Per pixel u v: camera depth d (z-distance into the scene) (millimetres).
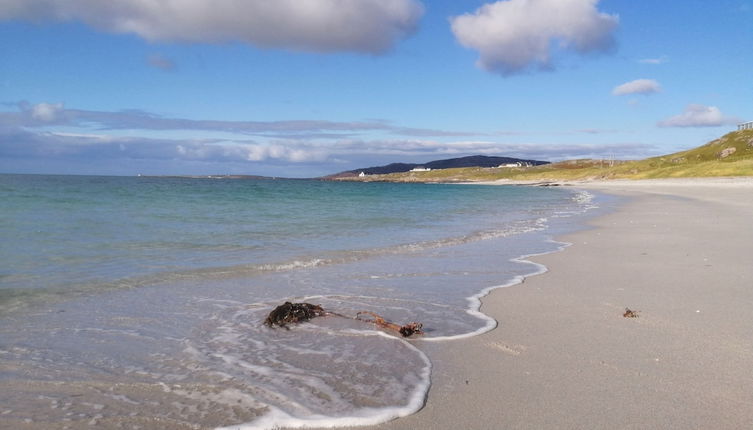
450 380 4629
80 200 29312
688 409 3996
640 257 11641
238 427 3729
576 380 4594
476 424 3781
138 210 23797
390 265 10836
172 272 9539
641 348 5438
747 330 6012
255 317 6746
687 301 7441
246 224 18781
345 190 77312
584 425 3752
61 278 8766
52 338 5727
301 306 6684
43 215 19547
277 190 66375
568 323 6453
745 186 61000
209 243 13453
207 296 7867
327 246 13625
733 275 9297
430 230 18312
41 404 4086
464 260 11539
